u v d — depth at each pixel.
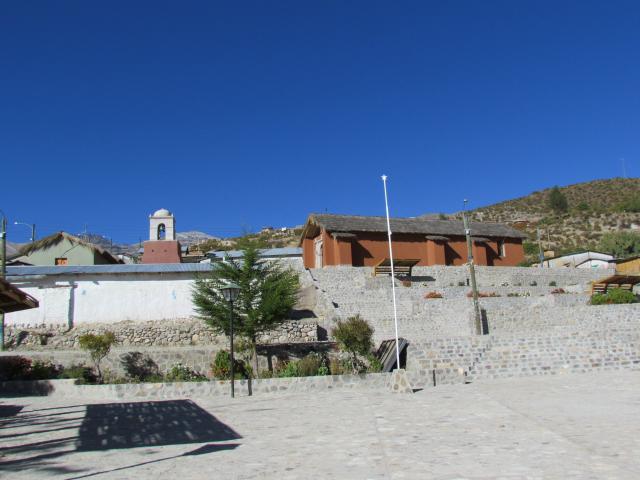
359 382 20.64
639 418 12.39
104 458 10.05
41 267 29.02
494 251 49.53
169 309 28.77
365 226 44.31
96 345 22.09
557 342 22.53
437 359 22.20
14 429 13.37
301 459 9.52
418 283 39.62
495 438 10.68
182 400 18.75
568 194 127.06
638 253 72.62
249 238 24.95
